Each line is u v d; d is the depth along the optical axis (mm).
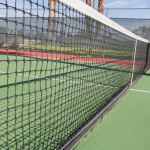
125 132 2201
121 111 2902
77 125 2166
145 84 5059
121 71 5645
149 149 1858
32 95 3439
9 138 1880
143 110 2994
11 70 6426
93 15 2430
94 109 2766
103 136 2078
